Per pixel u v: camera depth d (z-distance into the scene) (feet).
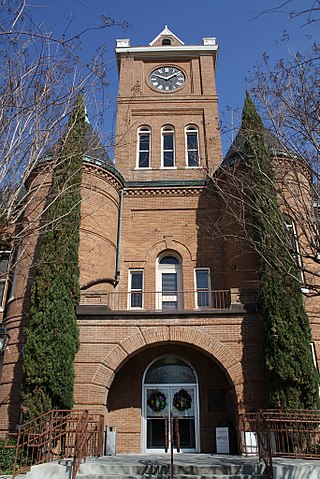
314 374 43.70
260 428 37.47
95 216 58.70
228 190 51.42
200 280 62.08
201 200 66.44
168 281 63.00
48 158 36.17
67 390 43.32
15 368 48.52
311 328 49.70
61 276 47.34
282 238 41.34
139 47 86.89
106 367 46.78
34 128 32.63
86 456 40.22
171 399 53.01
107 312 48.78
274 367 43.93
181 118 78.84
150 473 34.78
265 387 45.37
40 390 42.60
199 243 63.67
